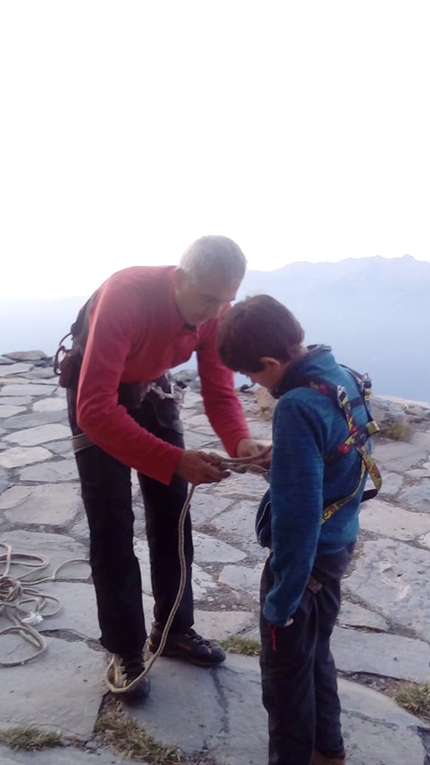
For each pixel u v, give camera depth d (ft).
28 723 7.57
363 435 5.80
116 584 7.70
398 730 7.67
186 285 6.61
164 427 8.00
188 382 26.00
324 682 6.46
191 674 8.46
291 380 5.62
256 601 10.66
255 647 9.12
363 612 10.37
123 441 6.77
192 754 7.21
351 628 9.92
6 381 27.48
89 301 7.48
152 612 10.11
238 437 7.90
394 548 12.59
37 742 7.22
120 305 6.76
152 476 6.94
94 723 7.60
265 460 6.60
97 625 9.80
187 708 7.87
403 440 18.90
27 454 18.47
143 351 7.14
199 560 12.07
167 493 8.14
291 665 5.97
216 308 6.73
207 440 19.47
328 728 6.53
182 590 7.68
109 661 8.55
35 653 9.00
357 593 10.95
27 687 8.27
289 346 5.60
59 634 9.53
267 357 5.58
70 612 10.16
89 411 6.73
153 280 6.98
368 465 5.90
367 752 7.30
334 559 5.96
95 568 7.76
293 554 5.41
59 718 7.68
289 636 5.89
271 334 5.54
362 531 13.28
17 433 20.54
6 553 12.21
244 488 15.58
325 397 5.50
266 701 6.21
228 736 7.47
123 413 6.82
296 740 6.11
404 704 8.14
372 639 9.64
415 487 15.66
